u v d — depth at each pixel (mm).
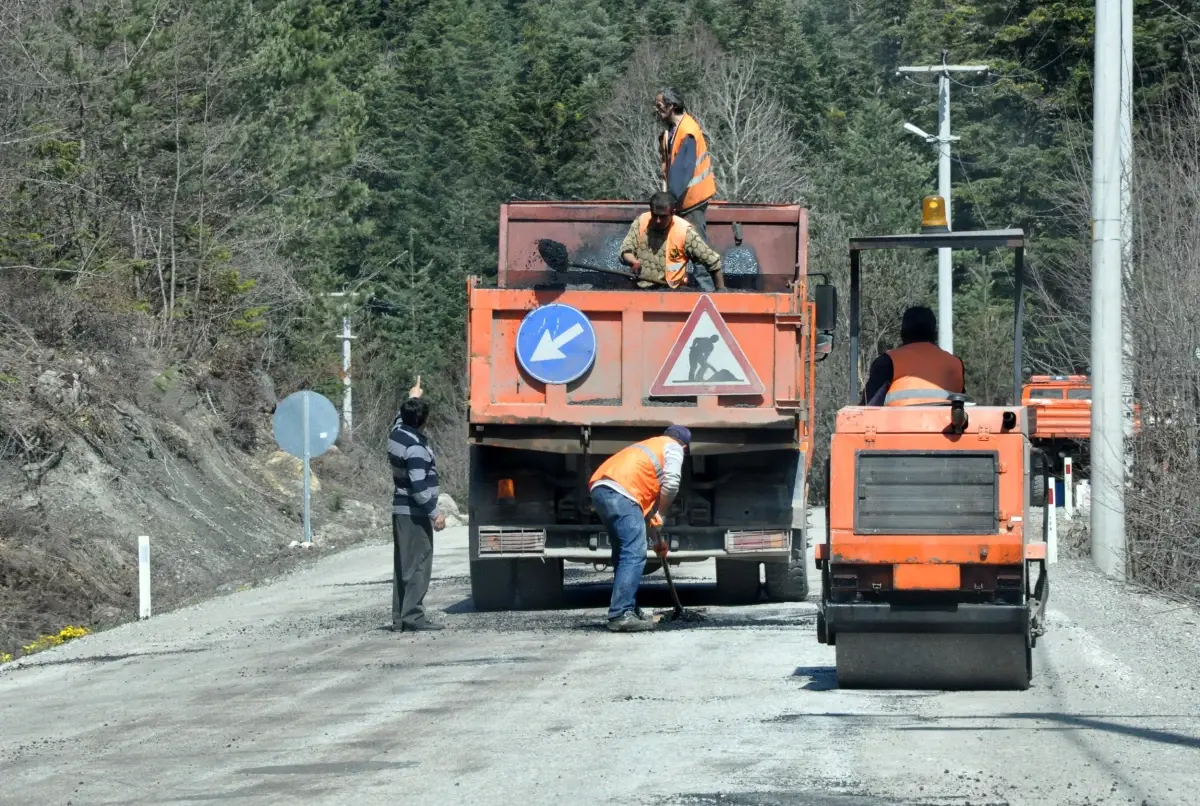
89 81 40344
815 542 30328
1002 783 10141
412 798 10125
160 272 45344
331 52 54344
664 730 12203
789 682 14539
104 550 30203
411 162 104625
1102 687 14031
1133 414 25656
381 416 87500
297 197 49062
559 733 12219
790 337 20125
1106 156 25172
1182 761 10812
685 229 20688
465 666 16219
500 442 20359
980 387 68875
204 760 11727
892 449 13422
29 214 39281
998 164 80812
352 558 35375
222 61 46438
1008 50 79688
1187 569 24250
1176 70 52250
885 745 11414
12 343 35656
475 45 124125
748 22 115000
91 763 11820
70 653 19875
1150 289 26484
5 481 30609
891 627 13523
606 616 20828
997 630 13383
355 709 13734
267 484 46281
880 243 14938
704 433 20234
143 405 40188
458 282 101062
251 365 51375
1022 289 14844
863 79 112375
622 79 108500
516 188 103188
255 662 17484
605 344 20219
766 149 92062
